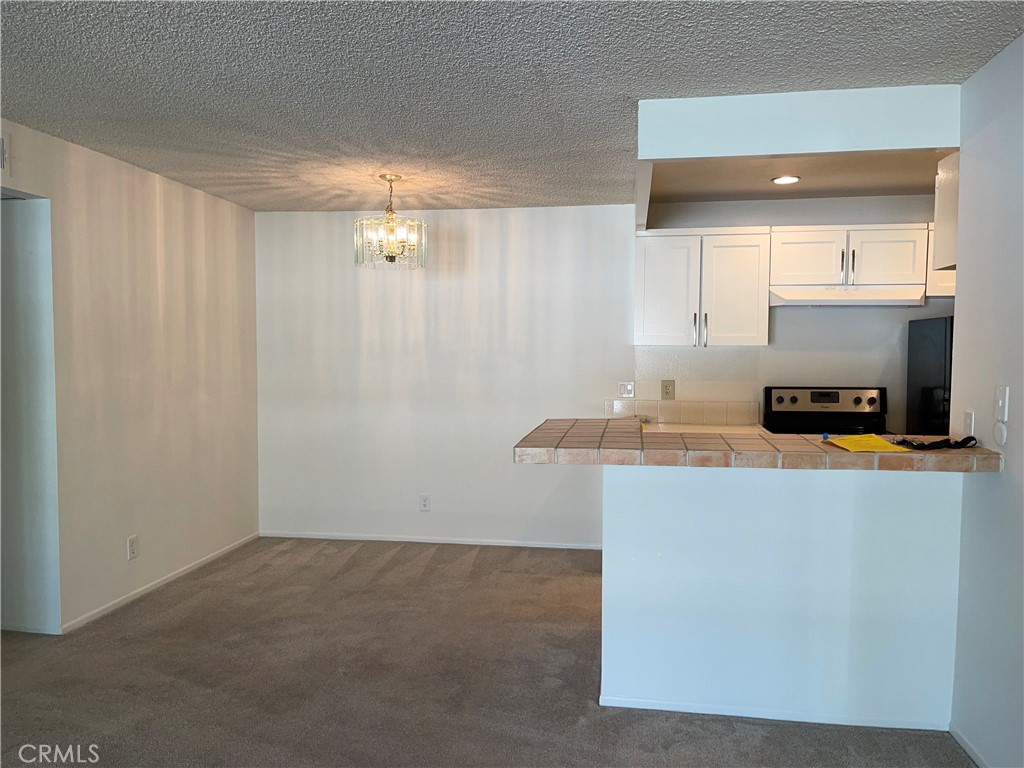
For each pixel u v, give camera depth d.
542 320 4.42
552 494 4.47
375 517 4.63
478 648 2.95
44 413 2.99
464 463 4.54
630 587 2.46
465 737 2.28
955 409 2.35
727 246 4.03
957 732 2.27
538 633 3.11
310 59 2.11
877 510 2.32
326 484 4.65
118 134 2.89
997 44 1.98
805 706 2.39
